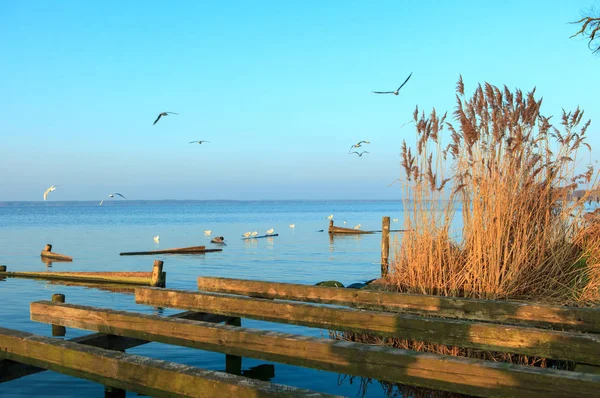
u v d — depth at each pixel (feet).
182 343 21.76
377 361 18.07
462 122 30.63
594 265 29.04
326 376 27.50
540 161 32.01
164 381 16.90
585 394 14.89
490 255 28.63
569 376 15.20
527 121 31.42
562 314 22.34
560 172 32.22
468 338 20.84
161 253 91.09
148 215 372.17
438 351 24.90
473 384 16.52
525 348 19.80
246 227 188.85
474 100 31.50
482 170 30.78
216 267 72.59
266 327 36.40
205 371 16.69
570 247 30.86
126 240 127.54
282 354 19.75
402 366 17.63
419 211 31.19
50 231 166.50
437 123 30.89
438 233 30.76
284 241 117.50
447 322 21.22
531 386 15.66
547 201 31.37
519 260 28.71
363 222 220.23
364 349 18.31
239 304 26.22
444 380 16.96
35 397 24.64
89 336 23.40
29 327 37.24
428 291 29.58
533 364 23.81
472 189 30.45
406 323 22.07
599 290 27.37
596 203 31.91
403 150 31.37
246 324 37.50
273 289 29.66
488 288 28.30
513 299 28.09
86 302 47.70
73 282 60.13
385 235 45.11
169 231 166.09
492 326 20.45
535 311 22.95
